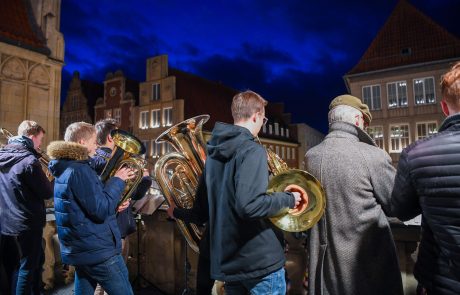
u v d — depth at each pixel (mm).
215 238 1781
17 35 10320
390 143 22391
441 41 21812
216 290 2463
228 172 1699
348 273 1892
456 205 1267
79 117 36844
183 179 2559
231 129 1727
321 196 1763
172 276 3611
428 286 1401
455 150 1289
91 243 2160
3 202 2881
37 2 11281
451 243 1274
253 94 1884
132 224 3119
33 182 2840
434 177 1323
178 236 3590
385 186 1824
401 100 22172
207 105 32562
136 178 2562
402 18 23719
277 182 1843
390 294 1844
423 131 21578
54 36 11344
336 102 2088
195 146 2576
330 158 1944
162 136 2621
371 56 23547
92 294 2336
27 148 2945
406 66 21859
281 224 1740
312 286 2010
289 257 2812
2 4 10602
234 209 1698
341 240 1908
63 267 4062
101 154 2988
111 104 33719
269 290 1734
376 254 1863
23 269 2908
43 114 11023
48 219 3947
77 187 2105
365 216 1859
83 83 37906
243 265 1701
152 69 31203
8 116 10203
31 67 10719
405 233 2510
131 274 3936
